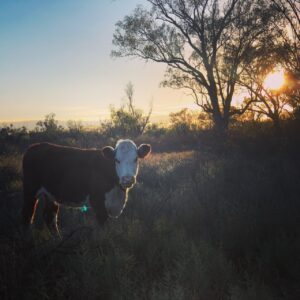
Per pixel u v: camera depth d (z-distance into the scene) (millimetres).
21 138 12969
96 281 2363
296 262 2717
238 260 2893
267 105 9922
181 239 2967
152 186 5531
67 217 4129
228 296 2318
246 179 5031
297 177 4836
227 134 8875
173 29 14719
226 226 3299
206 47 13930
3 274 2348
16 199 5008
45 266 2539
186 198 4195
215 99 13773
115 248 2729
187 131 13258
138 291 2342
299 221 3359
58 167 3689
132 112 17062
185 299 2207
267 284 2605
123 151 3422
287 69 8938
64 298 2303
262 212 3543
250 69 11148
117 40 15203
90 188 3561
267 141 7430
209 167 6043
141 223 3469
